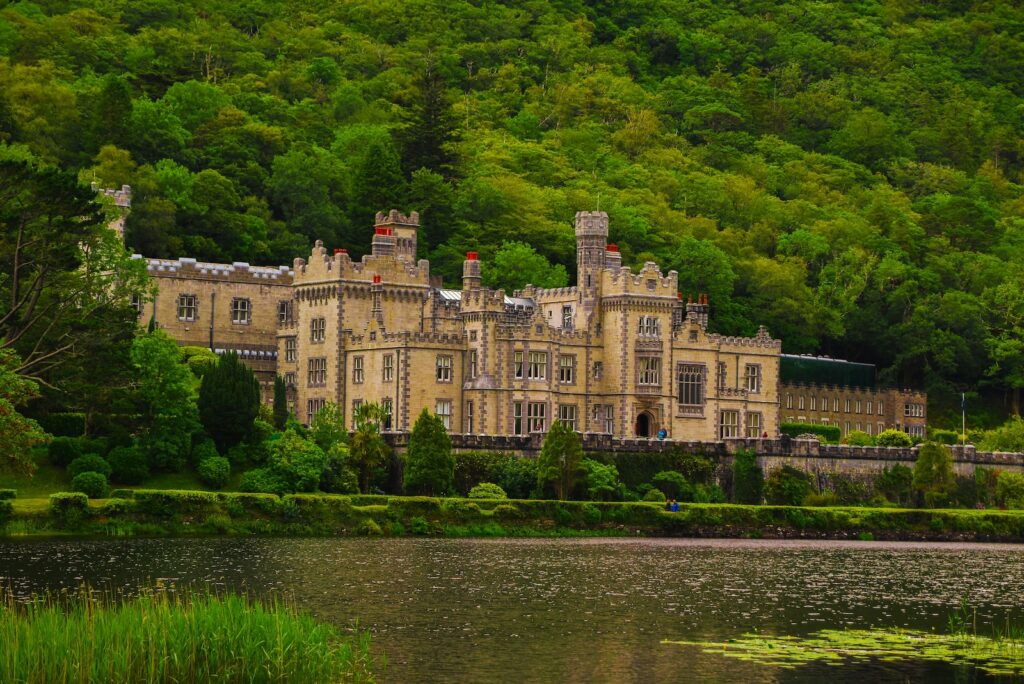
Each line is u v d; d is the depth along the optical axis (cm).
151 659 8550
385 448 17938
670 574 13900
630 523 17675
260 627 9069
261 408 18988
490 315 19938
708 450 19450
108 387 16600
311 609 11362
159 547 14350
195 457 17450
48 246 13838
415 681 9200
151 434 17350
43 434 12238
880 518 18912
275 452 17275
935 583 14062
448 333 19950
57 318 14850
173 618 9062
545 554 15088
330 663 9044
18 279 14450
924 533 19000
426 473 17412
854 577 14325
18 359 12462
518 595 12325
